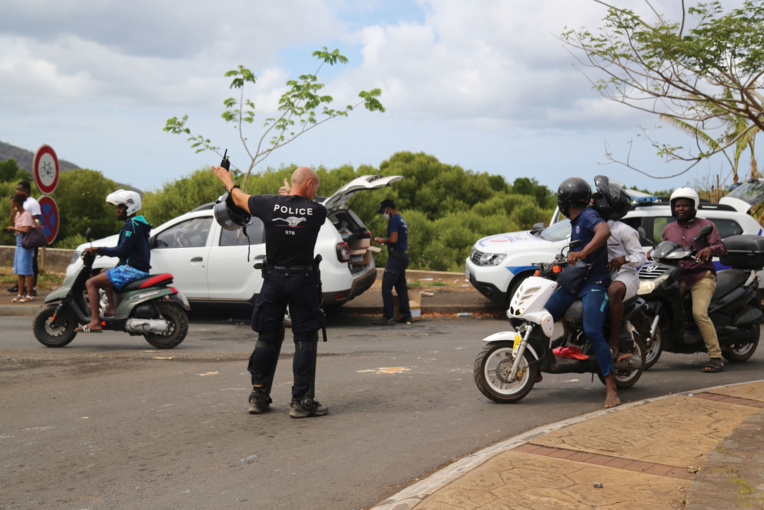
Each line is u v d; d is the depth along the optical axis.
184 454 4.70
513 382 6.19
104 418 5.56
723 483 3.69
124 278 8.52
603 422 5.10
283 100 14.67
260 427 5.34
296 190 5.64
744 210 11.59
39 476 4.30
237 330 10.55
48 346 8.78
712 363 7.51
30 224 12.34
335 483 4.16
